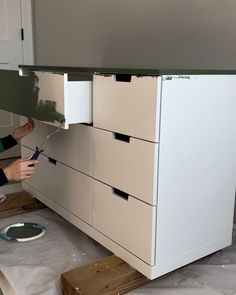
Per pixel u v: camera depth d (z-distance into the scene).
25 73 1.39
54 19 2.69
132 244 1.22
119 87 1.18
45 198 1.74
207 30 1.70
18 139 1.68
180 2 1.80
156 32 1.94
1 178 1.29
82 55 2.47
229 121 1.29
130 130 1.16
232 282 1.25
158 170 1.11
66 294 1.17
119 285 1.18
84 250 1.46
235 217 1.67
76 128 1.42
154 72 1.05
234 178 1.38
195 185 1.23
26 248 1.48
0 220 1.73
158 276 1.19
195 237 1.28
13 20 2.81
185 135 1.16
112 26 2.20
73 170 1.48
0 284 1.24
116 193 1.29
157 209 1.13
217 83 1.21
